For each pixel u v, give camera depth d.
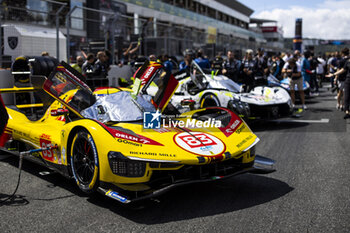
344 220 2.98
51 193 3.71
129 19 11.96
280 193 3.65
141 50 12.25
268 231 2.79
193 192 3.70
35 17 9.21
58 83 3.97
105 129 3.30
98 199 3.52
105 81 6.79
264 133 6.93
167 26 14.06
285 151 5.42
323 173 4.32
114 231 2.81
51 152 4.03
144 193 3.17
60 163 3.89
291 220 2.99
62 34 9.85
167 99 4.65
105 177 3.21
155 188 3.22
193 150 3.37
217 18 41.09
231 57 10.03
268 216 3.07
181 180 3.33
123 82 7.78
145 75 4.49
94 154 3.29
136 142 3.27
